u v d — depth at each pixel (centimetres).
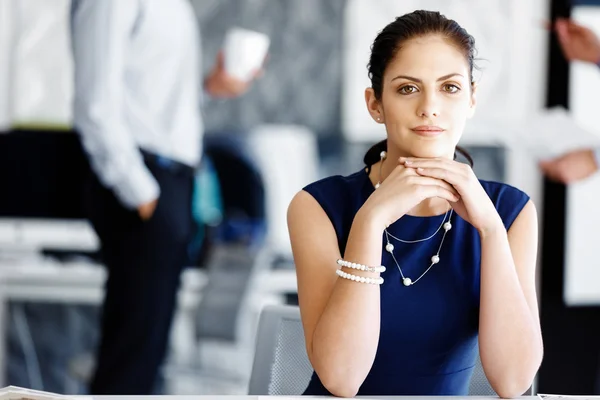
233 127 585
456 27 202
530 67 588
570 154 586
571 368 588
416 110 199
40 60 574
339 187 223
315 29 590
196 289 570
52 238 575
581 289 589
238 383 572
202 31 580
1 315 573
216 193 581
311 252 213
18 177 574
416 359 210
